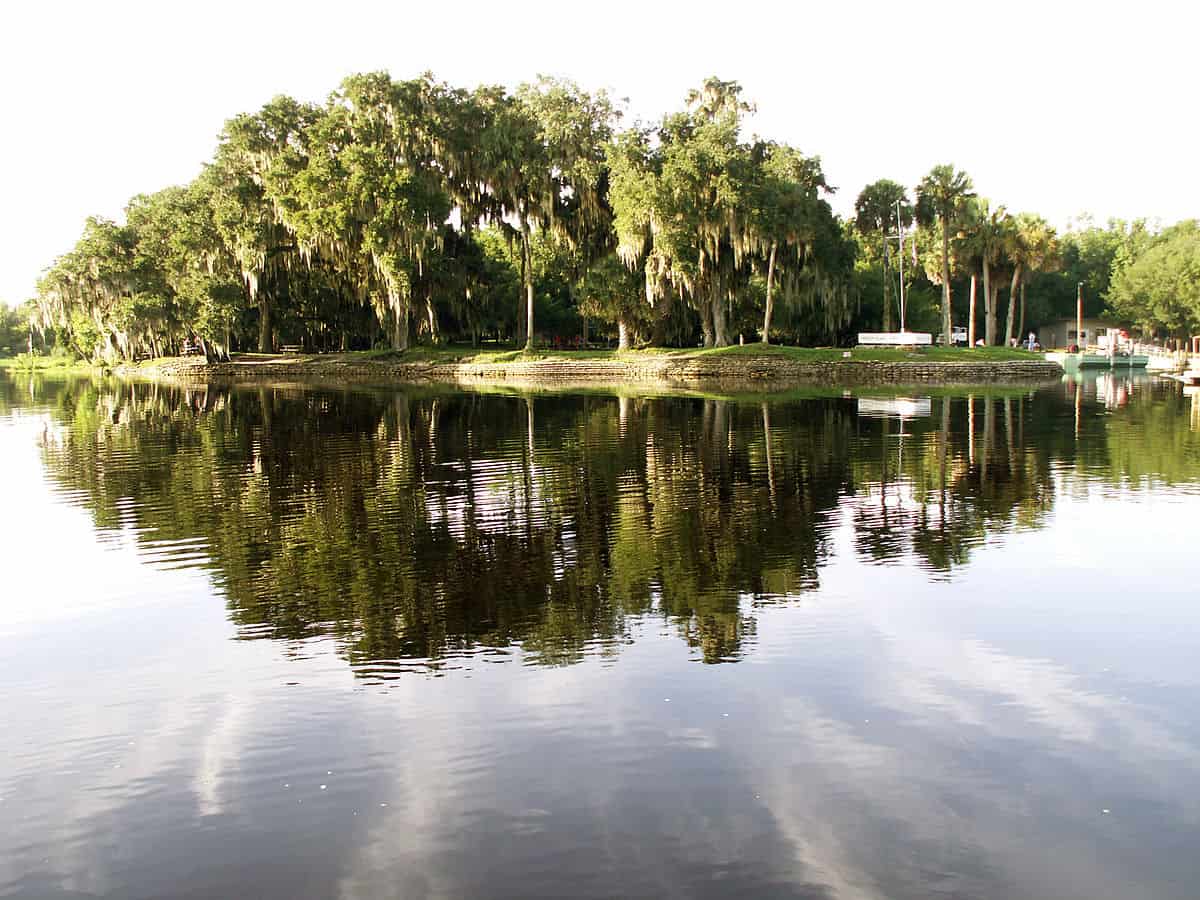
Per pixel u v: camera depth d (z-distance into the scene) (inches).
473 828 226.5
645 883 203.0
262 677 327.6
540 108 2461.9
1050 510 606.2
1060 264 2864.2
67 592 436.8
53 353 4869.6
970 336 2723.9
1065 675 319.9
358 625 382.3
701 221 2193.7
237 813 236.7
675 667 328.8
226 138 2635.3
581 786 245.1
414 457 872.3
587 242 2630.4
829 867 207.6
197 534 553.6
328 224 2321.6
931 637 359.3
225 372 2719.0
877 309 3085.6
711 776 249.3
